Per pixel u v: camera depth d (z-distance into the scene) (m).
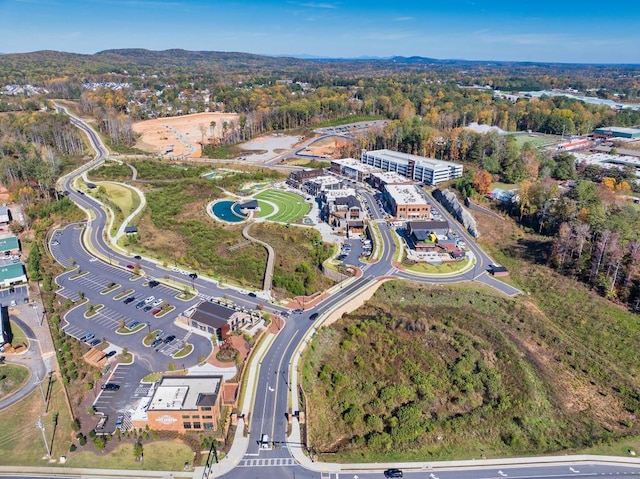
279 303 159.25
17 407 112.06
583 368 134.88
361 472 97.12
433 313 161.75
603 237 167.25
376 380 129.75
